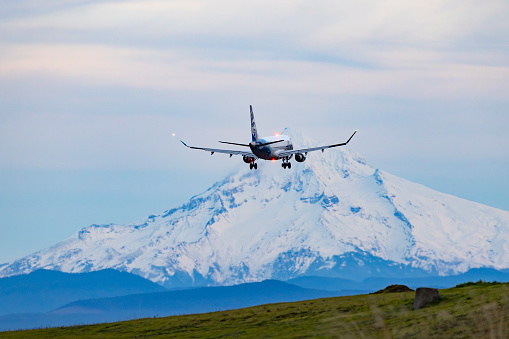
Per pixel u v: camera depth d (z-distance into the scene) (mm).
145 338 148500
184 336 146375
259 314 165875
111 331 162125
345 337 123562
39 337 160000
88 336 156625
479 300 137625
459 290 159375
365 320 138500
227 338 139125
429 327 119750
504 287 148375
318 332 133250
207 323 160375
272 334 137875
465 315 124812
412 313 138000
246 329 147125
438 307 140000
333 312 154625
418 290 146875
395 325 126812
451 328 116875
